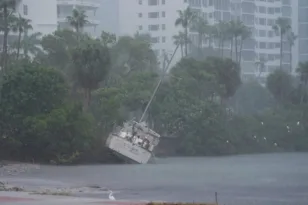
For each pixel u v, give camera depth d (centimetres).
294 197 13088
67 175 17425
